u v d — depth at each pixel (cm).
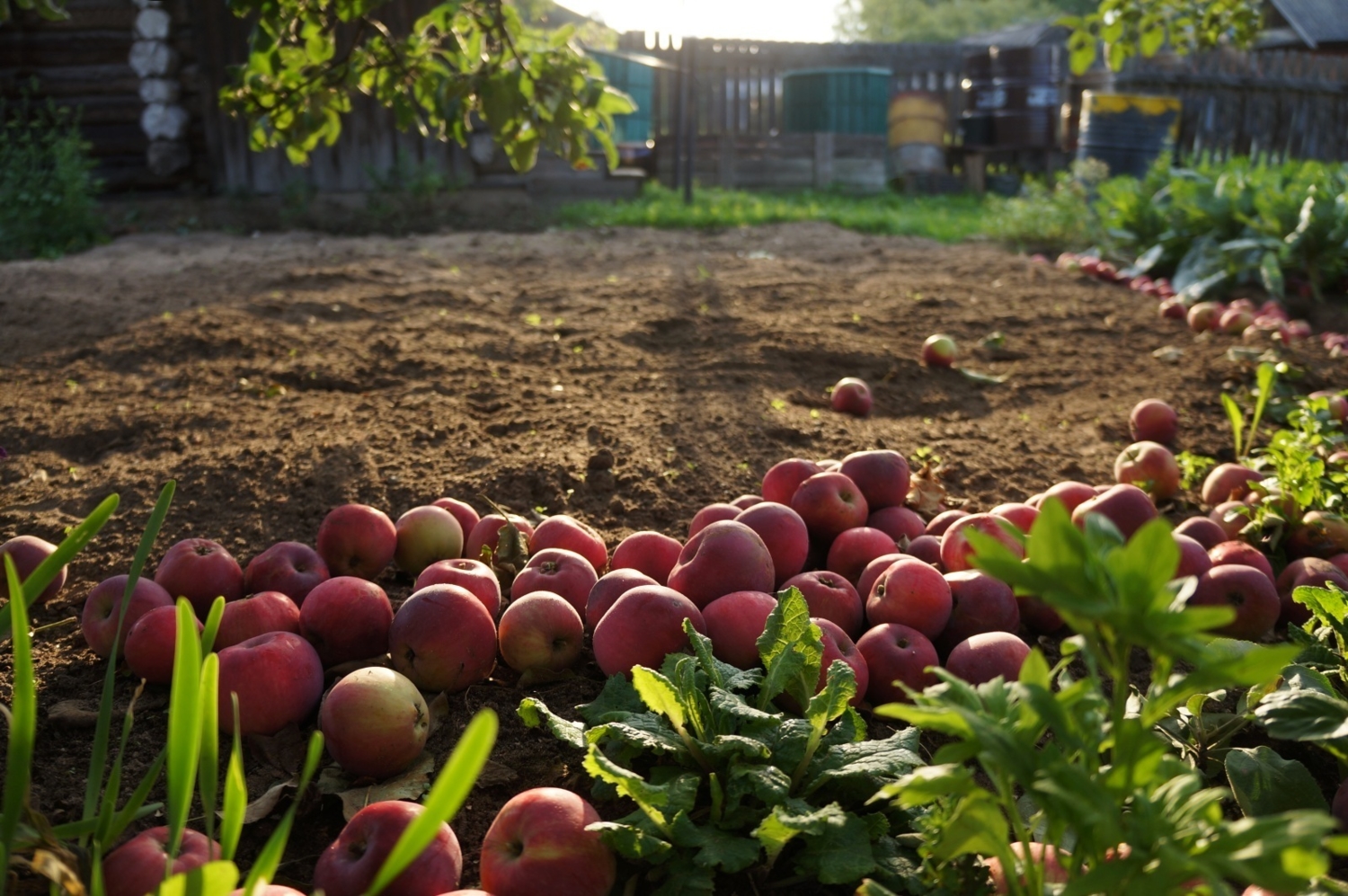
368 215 1197
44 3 319
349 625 240
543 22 2075
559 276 829
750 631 230
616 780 170
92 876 151
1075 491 310
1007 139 1778
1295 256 809
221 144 1220
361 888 168
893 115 1939
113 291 756
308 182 1238
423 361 548
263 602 243
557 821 171
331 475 390
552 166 1308
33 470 409
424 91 344
